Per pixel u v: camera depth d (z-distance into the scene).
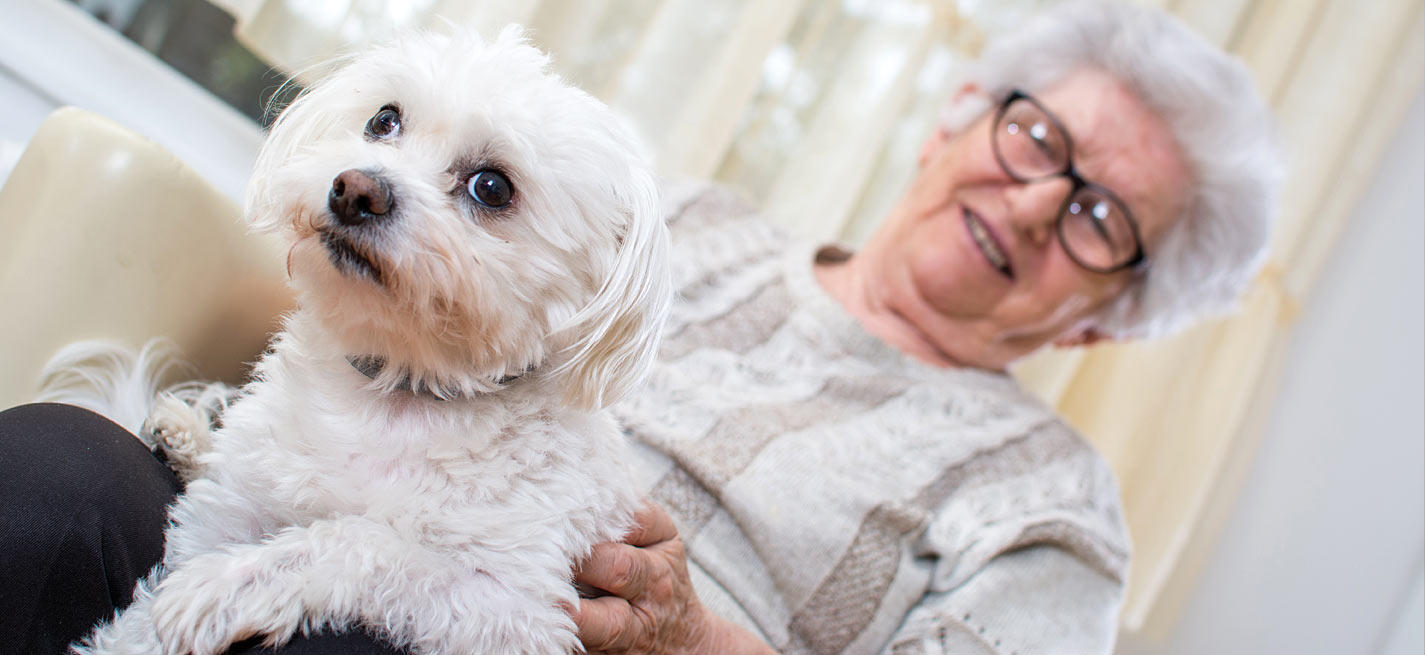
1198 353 1.91
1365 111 1.88
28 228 0.88
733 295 1.42
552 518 0.79
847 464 1.23
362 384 0.83
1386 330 1.95
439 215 0.76
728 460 1.17
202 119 1.72
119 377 0.93
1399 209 1.98
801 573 1.15
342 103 0.93
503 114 0.81
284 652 0.68
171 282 0.97
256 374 0.91
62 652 0.73
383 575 0.71
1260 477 2.01
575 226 0.85
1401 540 1.83
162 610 0.68
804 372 1.35
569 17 1.68
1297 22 1.84
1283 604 1.92
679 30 1.71
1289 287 1.92
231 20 1.74
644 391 1.22
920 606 1.18
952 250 1.43
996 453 1.31
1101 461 1.40
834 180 1.79
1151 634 1.99
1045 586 1.20
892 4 1.82
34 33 1.60
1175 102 1.41
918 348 1.50
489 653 0.73
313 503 0.78
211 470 0.85
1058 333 1.52
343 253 0.76
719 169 1.87
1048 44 1.51
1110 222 1.41
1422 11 1.87
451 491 0.78
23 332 0.86
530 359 0.85
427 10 1.60
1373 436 1.92
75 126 0.91
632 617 0.88
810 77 1.85
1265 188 1.46
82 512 0.72
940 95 1.87
